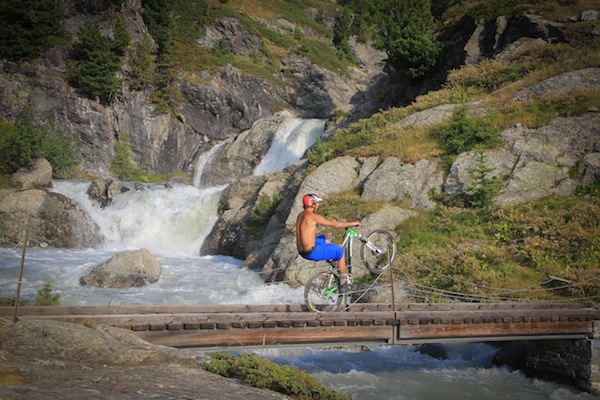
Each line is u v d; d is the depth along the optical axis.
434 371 13.71
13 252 26.39
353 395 11.48
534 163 21.05
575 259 16.55
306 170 27.56
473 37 36.25
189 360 7.66
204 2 60.75
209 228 32.41
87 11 48.22
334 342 10.73
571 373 12.76
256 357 7.77
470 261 16.88
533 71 28.89
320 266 19.67
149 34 51.66
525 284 15.91
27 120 37.09
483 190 20.02
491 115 24.09
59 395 5.27
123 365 7.07
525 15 33.91
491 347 15.52
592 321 12.74
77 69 42.56
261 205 28.36
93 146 42.50
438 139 24.67
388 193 22.25
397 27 41.44
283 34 64.50
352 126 30.06
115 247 30.98
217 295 19.23
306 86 55.44
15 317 8.61
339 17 74.31
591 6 33.56
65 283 19.88
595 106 22.48
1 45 41.44
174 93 46.56
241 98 48.91
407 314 10.90
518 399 11.88
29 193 30.14
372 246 9.98
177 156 45.94
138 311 10.30
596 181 19.66
